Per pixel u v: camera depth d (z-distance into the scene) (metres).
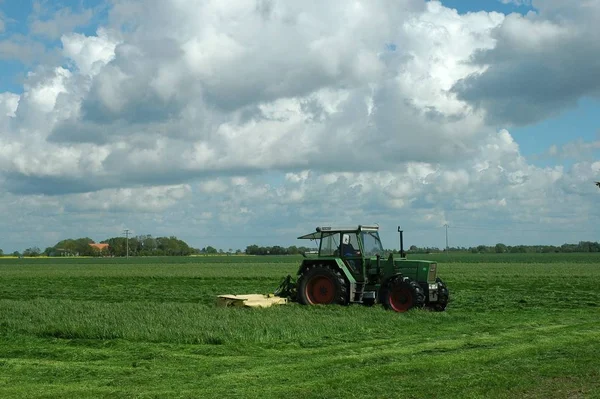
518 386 8.06
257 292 27.56
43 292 28.50
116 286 33.62
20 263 91.88
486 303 20.78
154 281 38.72
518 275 40.28
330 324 13.84
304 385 8.44
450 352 10.76
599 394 7.64
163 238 176.88
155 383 8.83
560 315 16.69
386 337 12.68
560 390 7.86
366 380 8.59
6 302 19.61
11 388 8.62
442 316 16.03
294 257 124.69
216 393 8.12
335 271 18.69
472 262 75.19
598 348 10.86
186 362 10.38
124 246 170.12
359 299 18.67
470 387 8.08
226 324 13.59
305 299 18.91
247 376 9.12
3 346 12.23
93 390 8.43
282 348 11.54
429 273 17.97
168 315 15.38
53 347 12.05
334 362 9.96
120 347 11.91
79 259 123.81
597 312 17.64
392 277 18.17
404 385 8.27
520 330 13.47
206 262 89.31
